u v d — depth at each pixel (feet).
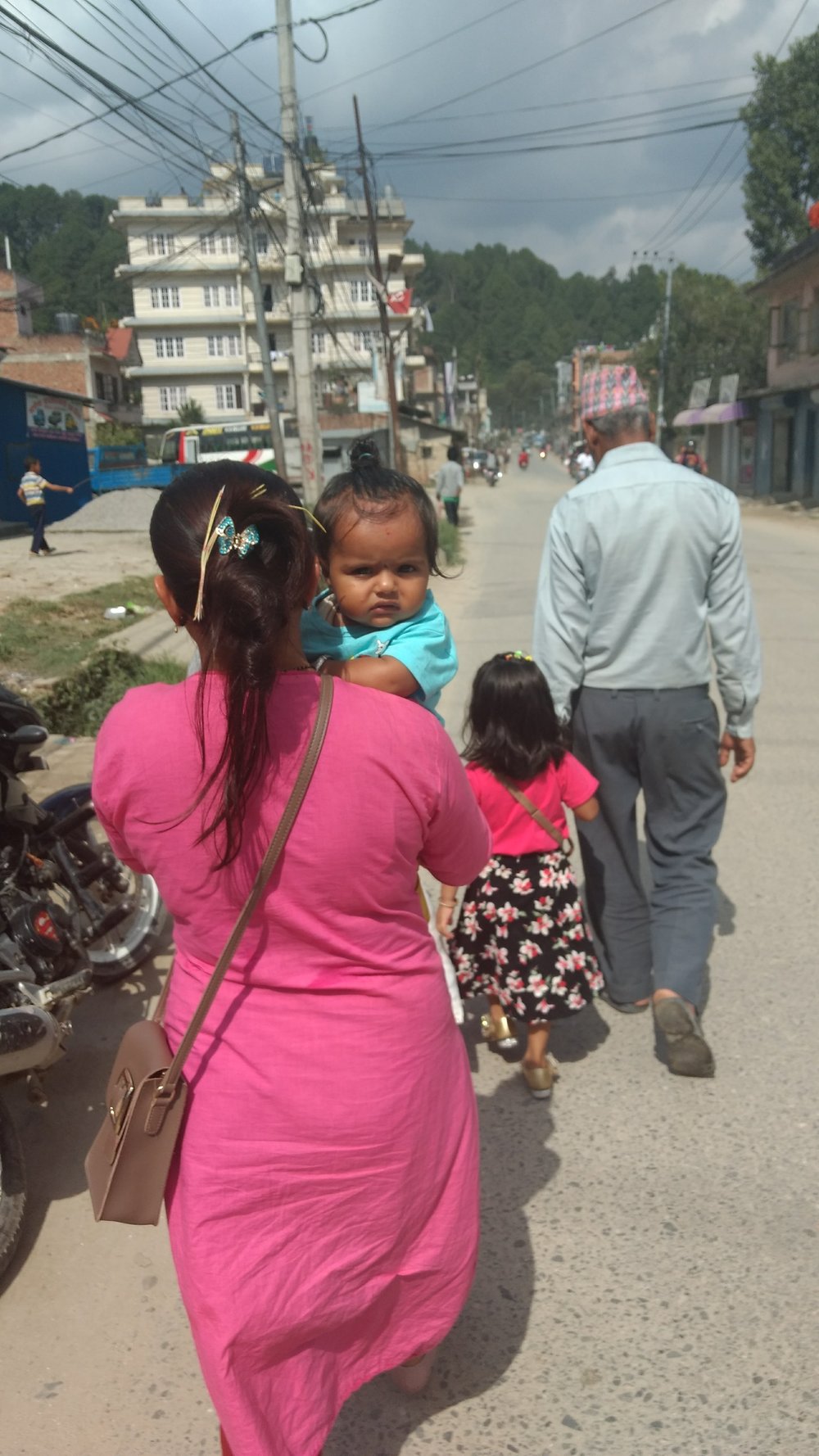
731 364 142.31
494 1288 8.42
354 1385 5.85
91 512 76.59
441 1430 7.25
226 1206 5.17
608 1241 8.85
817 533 76.28
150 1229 9.42
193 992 5.44
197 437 98.73
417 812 5.23
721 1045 11.59
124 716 5.18
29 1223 9.45
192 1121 5.30
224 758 4.82
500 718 10.29
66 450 87.35
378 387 124.36
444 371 216.95
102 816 5.36
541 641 11.04
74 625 34.06
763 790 19.72
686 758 10.95
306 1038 5.22
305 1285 5.26
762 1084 10.87
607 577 10.61
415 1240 5.76
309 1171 5.26
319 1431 5.49
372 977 5.33
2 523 74.49
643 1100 10.71
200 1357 5.25
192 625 5.24
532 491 156.46
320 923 5.16
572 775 10.62
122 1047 5.52
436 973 5.67
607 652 10.83
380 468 6.81
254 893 5.07
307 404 55.31
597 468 10.96
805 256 92.84
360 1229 5.45
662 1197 9.32
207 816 4.97
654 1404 7.37
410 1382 7.34
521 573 53.62
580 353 305.94
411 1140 5.47
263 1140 5.21
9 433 78.59
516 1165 9.80
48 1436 7.29
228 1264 5.13
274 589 4.84
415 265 204.85
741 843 17.28
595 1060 11.46
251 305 202.39
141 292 200.23
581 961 10.61
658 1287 8.36
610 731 11.02
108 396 159.74
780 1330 7.92
